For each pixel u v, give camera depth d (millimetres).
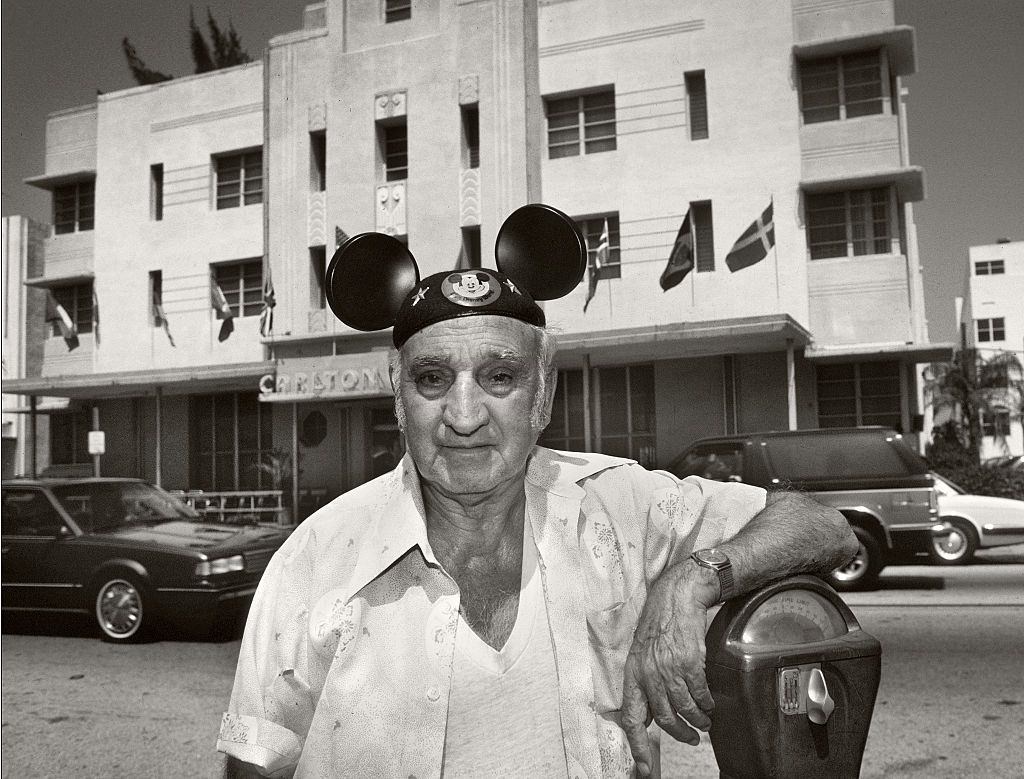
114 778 4062
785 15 16594
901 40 15945
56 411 22609
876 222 16297
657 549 1502
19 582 7684
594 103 17984
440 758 1268
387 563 1319
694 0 17094
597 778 1312
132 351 21734
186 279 21281
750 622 1416
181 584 7191
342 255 1564
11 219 25406
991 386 25500
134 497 8531
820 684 1397
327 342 18453
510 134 17766
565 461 1518
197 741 4586
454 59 18281
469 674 1299
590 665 1344
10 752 4441
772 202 16047
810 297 16312
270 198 19609
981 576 10219
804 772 1396
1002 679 5371
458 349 1307
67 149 22984
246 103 20922
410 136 18500
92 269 22516
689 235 16297
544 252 1621
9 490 8125
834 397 16375
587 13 17828
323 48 19438
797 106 16531
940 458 19297
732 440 9578
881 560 9188
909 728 4441
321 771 1303
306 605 1374
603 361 17188
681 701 1309
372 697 1299
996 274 33594
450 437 1307
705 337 14414
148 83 23031
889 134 16203
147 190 21891
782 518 1432
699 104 17375
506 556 1407
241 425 20781
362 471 19156
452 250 18031
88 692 5660
